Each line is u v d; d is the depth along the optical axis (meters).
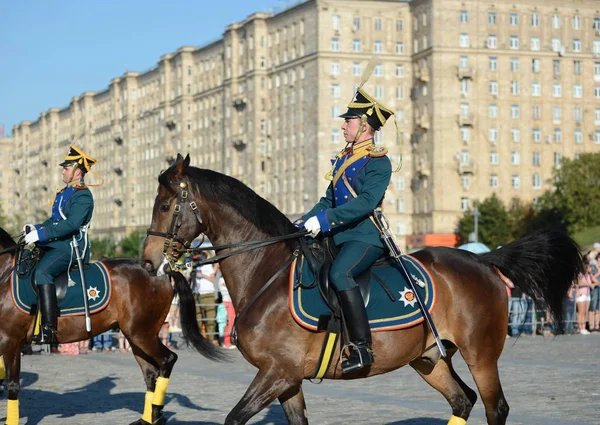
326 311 8.76
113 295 12.35
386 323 8.89
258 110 110.75
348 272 8.74
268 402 8.67
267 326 8.71
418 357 9.38
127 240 127.38
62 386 16.44
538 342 24.45
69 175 12.07
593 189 89.31
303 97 103.38
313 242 9.10
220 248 8.95
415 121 101.94
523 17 101.06
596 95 103.31
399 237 102.31
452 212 98.88
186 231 8.88
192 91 128.62
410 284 9.02
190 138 129.12
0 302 11.86
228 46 116.88
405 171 102.88
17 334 11.89
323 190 100.56
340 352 8.79
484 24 99.88
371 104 8.98
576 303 27.09
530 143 101.06
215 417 12.89
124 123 148.50
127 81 147.38
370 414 12.82
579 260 9.96
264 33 111.06
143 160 143.75
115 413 13.27
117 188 151.00
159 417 12.21
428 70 99.75
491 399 9.38
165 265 8.97
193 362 20.86
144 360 12.44
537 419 12.20
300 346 8.71
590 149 102.94
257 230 9.05
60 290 12.10
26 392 15.61
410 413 12.90
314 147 101.19
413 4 102.88
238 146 115.25
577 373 17.41
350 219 8.72
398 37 103.38
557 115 102.00
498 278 9.59
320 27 100.81
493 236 92.88
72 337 12.27
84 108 163.38
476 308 9.29
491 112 100.12
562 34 102.12
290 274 8.87
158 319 12.53
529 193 100.94
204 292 23.52
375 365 8.95
